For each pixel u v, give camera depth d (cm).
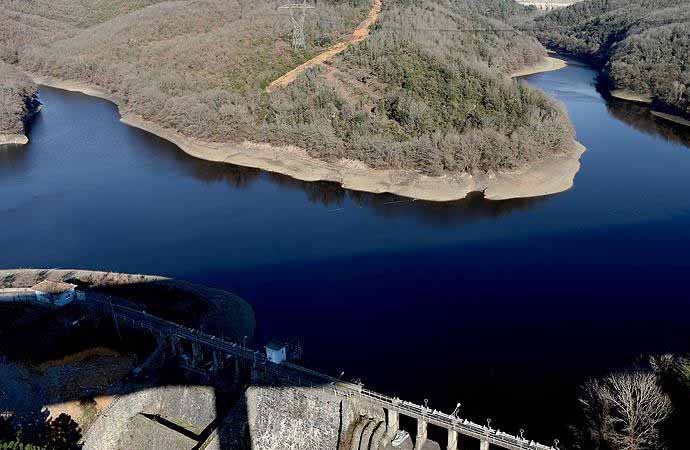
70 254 12012
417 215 13750
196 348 8212
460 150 14950
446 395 7800
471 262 11369
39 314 8994
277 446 7312
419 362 8494
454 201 14425
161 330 8325
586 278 10538
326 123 16638
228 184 15850
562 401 7625
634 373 6675
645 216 12988
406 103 16075
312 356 8675
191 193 15225
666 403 6009
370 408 6881
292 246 12288
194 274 11162
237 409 7394
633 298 9844
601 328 9088
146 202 14638
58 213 13975
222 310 9800
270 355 7462
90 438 7300
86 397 7575
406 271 11125
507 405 7588
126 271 11288
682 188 14388
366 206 14350
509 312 9631
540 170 15188
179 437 7269
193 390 7806
